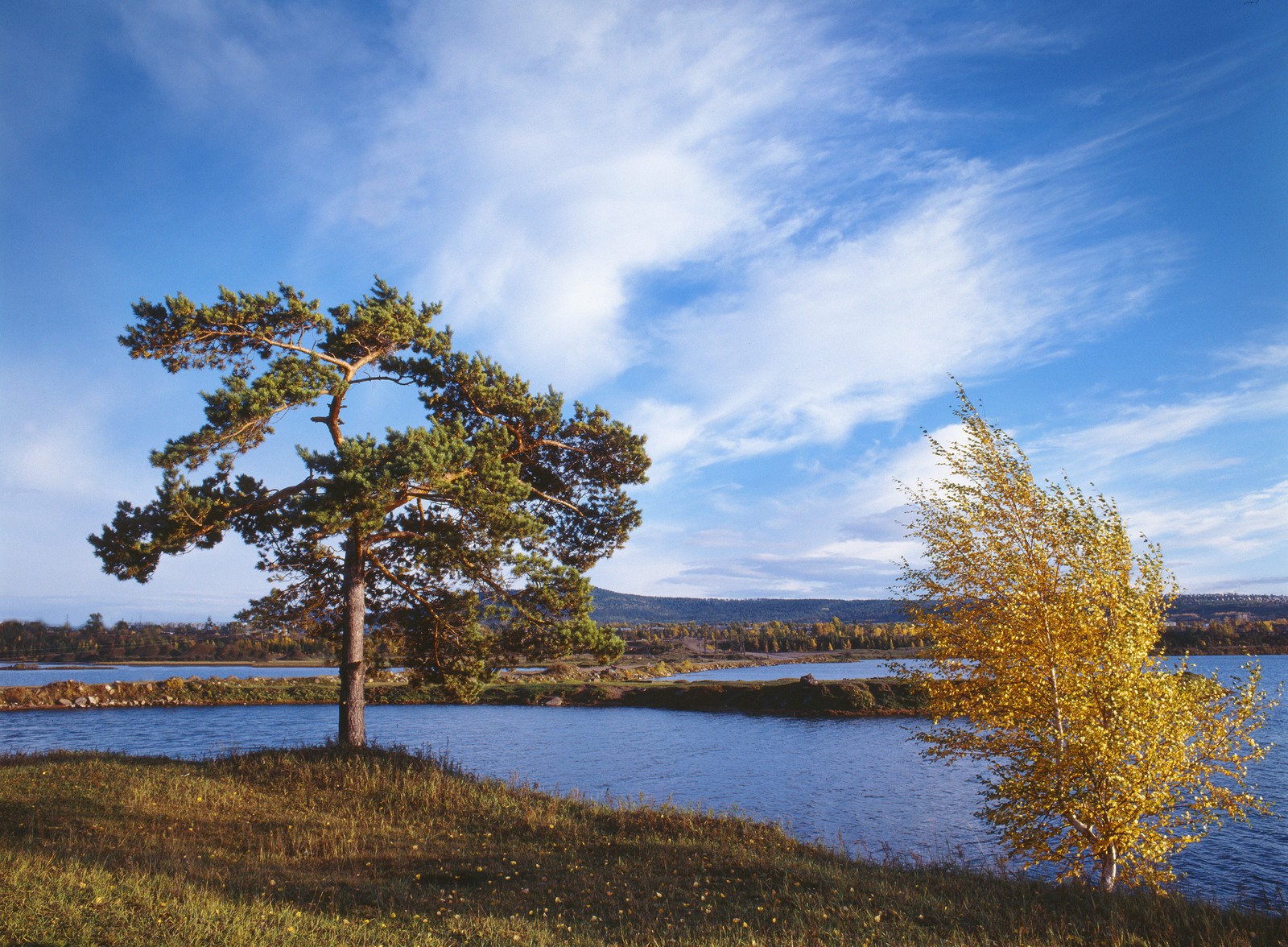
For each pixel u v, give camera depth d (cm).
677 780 3020
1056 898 1098
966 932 934
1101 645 1240
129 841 1265
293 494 2041
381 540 2156
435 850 1319
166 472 1784
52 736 4416
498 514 1998
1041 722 1272
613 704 6669
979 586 1346
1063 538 1317
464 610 2331
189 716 5722
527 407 2281
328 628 2389
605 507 2477
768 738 4341
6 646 16825
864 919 973
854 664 13462
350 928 816
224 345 2017
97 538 1809
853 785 2869
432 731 4803
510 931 849
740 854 1329
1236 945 834
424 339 2305
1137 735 1166
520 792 1808
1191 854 1886
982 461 1398
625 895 1080
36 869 909
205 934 721
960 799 2589
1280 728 3644
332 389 2058
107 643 17412
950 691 1334
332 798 1672
